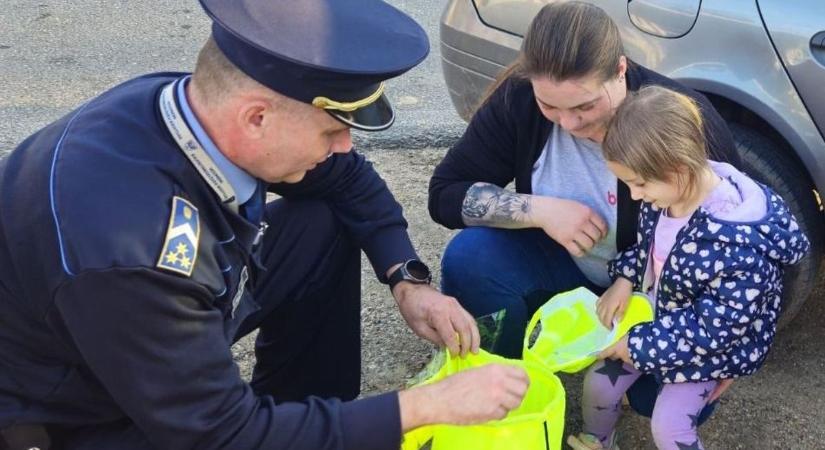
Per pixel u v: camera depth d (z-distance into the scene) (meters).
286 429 1.44
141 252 1.28
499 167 2.16
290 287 2.00
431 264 3.04
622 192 1.98
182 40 5.04
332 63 1.31
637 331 1.88
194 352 1.35
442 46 2.97
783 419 2.36
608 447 2.15
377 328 2.73
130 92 1.48
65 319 1.30
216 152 1.41
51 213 1.30
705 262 1.78
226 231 1.45
